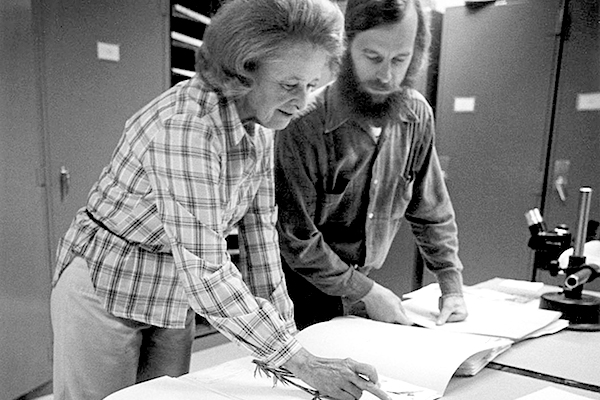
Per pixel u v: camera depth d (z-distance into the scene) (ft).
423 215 4.22
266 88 2.59
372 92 3.57
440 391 2.60
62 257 3.42
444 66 7.71
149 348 3.80
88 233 3.30
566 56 6.89
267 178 3.36
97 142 7.20
